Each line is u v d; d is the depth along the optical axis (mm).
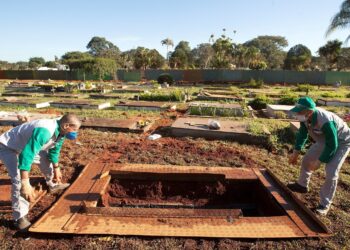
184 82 37094
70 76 40781
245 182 5305
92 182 4945
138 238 3598
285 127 8719
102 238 3568
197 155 6859
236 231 3736
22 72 42031
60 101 15320
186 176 5316
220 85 33469
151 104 14641
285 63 55625
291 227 3836
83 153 6844
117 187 5281
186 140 8281
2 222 3895
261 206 4996
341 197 4898
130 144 7734
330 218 4215
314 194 4957
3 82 34125
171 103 15711
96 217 3941
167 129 9617
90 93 22625
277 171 5984
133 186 5316
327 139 3992
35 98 17469
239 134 8258
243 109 12555
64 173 5566
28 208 3852
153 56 54000
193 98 18984
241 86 31891
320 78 36656
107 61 34531
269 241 3602
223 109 12320
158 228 3754
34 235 3645
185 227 3793
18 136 3564
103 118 10609
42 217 3881
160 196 5266
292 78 37188
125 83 34281
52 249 3422
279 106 13570
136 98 18078
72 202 4281
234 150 7348
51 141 3865
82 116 11453
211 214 4062
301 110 4168
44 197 4609
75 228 3684
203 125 9070
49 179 4680
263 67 39094
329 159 4055
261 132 8180
